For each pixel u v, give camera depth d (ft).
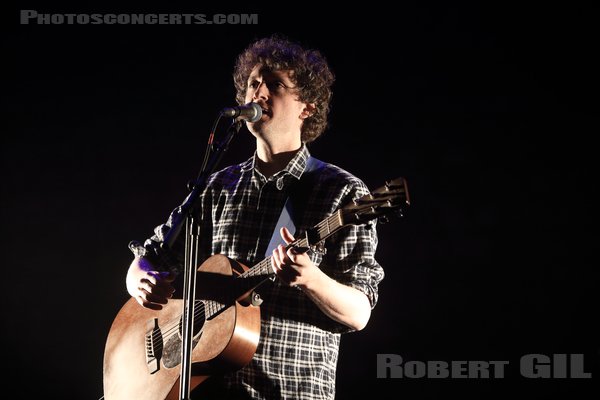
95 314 38.37
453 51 35.29
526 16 34.19
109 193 38.99
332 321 16.76
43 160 39.42
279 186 18.31
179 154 38.86
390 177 35.09
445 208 34.14
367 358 33.06
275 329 16.84
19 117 39.45
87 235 38.88
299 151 18.81
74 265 38.70
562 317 31.89
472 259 33.37
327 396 16.88
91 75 39.32
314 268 15.61
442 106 35.17
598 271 31.89
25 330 38.17
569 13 33.42
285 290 17.04
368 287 16.94
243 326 16.48
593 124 32.89
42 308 38.40
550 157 33.35
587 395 30.94
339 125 36.06
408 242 34.09
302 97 19.47
